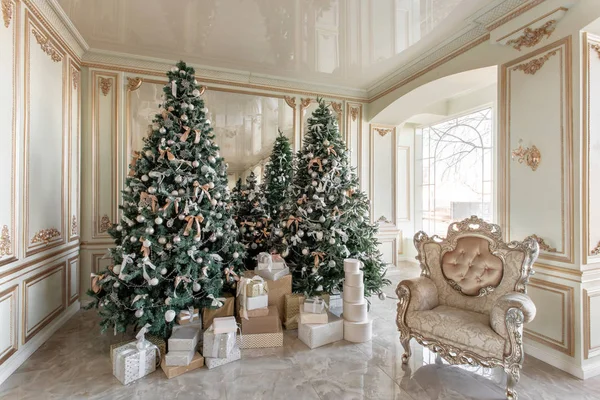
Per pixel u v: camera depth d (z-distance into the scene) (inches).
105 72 149.5
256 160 174.4
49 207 115.1
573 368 92.1
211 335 94.8
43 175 110.9
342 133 196.2
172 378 88.8
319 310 112.7
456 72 136.6
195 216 107.3
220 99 169.2
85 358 99.8
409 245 252.8
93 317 133.4
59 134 122.9
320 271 131.9
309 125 145.9
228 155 170.2
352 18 120.8
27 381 87.4
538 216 103.4
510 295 84.0
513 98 112.0
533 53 105.5
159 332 104.1
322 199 134.0
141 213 102.7
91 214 146.5
